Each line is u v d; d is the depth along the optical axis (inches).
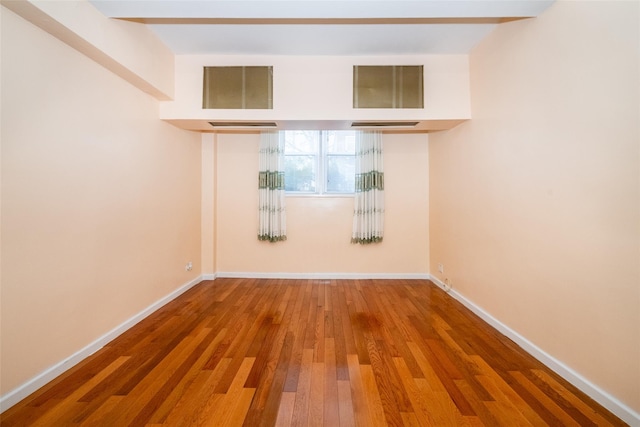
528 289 80.8
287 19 91.3
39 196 64.5
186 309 113.7
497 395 63.4
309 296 130.1
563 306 68.9
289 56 113.8
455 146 125.8
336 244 160.2
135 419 56.3
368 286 145.6
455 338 90.0
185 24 93.2
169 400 61.6
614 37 55.7
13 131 59.0
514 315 87.1
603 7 57.7
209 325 99.1
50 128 66.9
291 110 113.8
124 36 83.5
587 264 62.4
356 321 103.0
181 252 132.3
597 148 59.4
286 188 163.2
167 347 83.9
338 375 70.7
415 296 130.4
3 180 57.4
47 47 65.7
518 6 71.5
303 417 57.1
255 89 113.8
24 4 55.9
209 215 154.0
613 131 56.2
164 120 116.0
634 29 52.3
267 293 134.0
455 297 126.8
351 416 57.4
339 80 113.8
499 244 94.0
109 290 86.9
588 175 61.6
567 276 67.7
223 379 68.9
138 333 92.6
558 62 68.9
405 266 160.2
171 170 122.8
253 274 160.1
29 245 62.5
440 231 143.3
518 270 84.8
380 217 155.9
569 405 60.1
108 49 77.0
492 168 97.5
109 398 61.9
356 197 155.6
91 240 79.6
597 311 60.4
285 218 157.9
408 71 113.3
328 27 95.1
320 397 62.7
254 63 114.2
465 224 117.4
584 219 62.8
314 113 113.7
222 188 159.0
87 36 69.6
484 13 74.6
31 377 63.1
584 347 63.5
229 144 158.4
